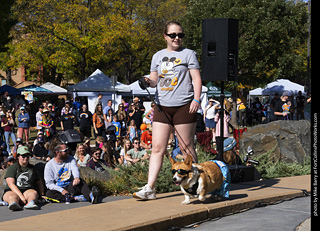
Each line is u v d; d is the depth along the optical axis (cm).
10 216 659
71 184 767
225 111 1395
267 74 3581
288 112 2320
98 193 735
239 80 3584
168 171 820
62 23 4284
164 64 641
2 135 1822
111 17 4338
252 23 3391
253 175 902
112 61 4900
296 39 3512
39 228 529
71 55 4356
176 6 4534
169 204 646
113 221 555
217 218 631
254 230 566
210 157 1016
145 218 566
